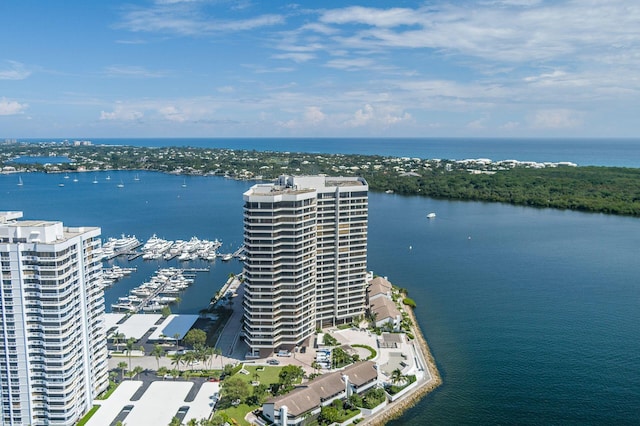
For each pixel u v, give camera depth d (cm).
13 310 19300
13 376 19750
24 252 18988
